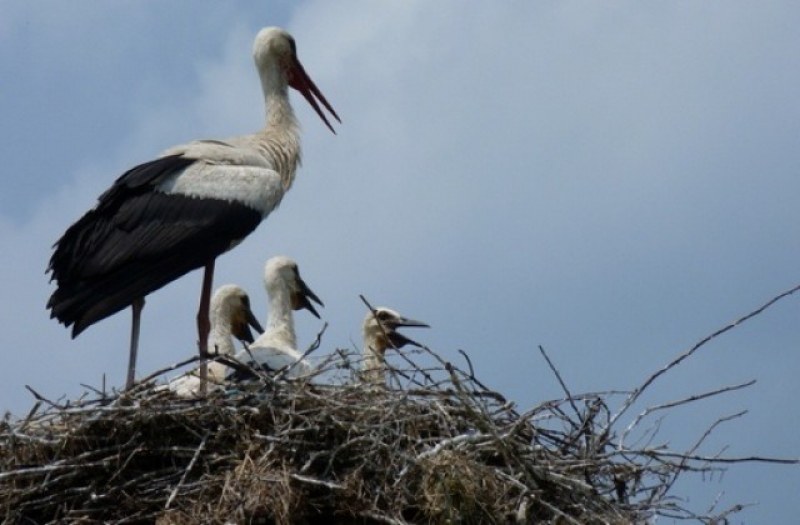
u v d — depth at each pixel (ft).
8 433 49.34
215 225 59.72
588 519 48.49
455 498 47.47
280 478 47.80
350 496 48.14
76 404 50.47
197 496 48.60
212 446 49.67
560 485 48.34
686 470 50.03
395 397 49.80
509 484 48.32
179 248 59.11
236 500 47.57
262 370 52.13
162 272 58.75
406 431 49.34
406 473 48.08
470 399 49.88
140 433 49.39
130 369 58.03
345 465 49.14
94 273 57.98
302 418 49.16
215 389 51.08
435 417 49.78
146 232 58.90
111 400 50.78
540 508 48.44
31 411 50.03
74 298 57.72
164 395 50.34
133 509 48.88
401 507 47.96
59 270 58.49
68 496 48.98
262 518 48.24
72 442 49.24
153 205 59.36
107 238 58.59
